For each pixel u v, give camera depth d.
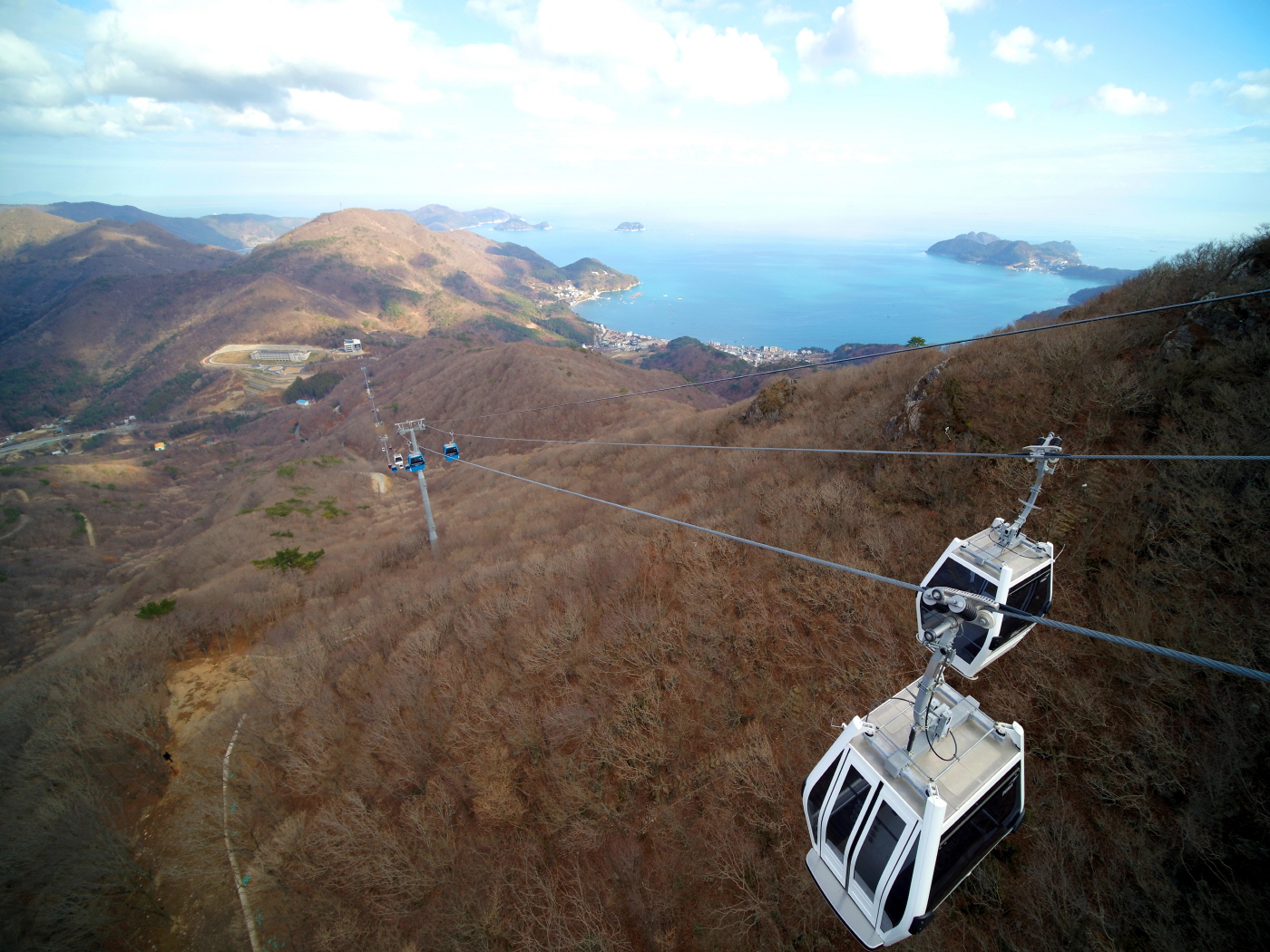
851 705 12.68
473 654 19.11
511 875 13.05
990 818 5.61
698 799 12.78
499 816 13.90
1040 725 10.62
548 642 17.50
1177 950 7.62
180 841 18.02
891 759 5.61
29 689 25.53
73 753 20.50
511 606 20.28
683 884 11.68
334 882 14.73
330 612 29.34
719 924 10.75
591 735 14.76
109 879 16.47
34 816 18.25
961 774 5.57
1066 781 9.95
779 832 11.39
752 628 15.27
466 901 12.67
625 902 11.84
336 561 36.41
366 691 19.80
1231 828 8.26
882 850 5.45
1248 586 10.16
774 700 13.69
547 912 12.18
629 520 23.91
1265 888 7.64
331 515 50.44
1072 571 12.27
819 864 6.23
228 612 29.16
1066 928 8.46
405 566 33.53
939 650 5.21
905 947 9.23
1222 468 11.44
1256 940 7.39
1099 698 10.31
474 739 15.78
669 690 14.92
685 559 18.67
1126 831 8.98
